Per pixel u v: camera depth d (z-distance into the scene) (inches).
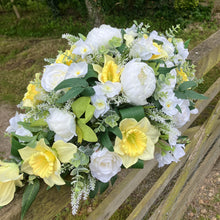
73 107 26.1
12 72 149.0
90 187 28.9
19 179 26.0
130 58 30.6
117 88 26.4
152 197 54.2
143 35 32.8
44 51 169.2
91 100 26.5
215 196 75.0
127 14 191.3
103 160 27.0
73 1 213.6
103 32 30.1
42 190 28.2
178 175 64.1
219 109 64.2
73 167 28.8
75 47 30.7
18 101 125.2
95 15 172.2
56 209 28.7
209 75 117.1
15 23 214.2
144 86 25.9
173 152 34.7
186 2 178.2
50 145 28.7
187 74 39.0
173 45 37.9
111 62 28.0
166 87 28.8
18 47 178.1
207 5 189.2
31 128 28.1
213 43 57.1
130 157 28.1
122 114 27.1
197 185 71.1
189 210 72.3
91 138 25.6
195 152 61.4
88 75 27.7
